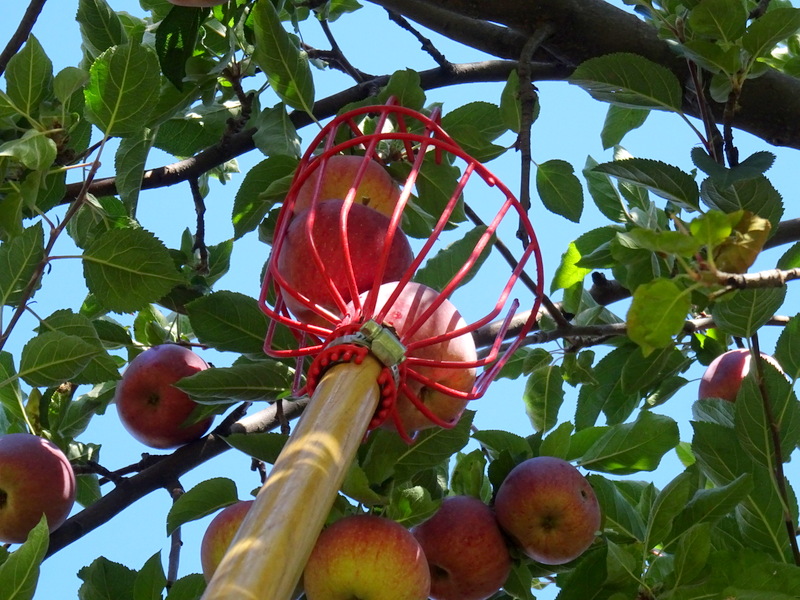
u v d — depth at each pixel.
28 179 3.07
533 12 3.61
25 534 3.16
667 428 2.99
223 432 3.62
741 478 2.70
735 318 2.80
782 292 2.75
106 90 3.16
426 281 2.99
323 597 2.14
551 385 3.82
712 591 2.57
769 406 2.81
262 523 1.62
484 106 3.19
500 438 3.00
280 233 2.35
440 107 3.08
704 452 2.92
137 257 3.11
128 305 3.12
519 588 2.78
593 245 3.84
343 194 2.58
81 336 3.14
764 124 3.68
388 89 3.02
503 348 3.98
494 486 2.89
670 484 2.69
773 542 2.86
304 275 2.31
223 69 3.75
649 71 3.16
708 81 3.62
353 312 2.08
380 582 2.11
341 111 3.02
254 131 3.97
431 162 2.96
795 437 2.84
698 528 2.54
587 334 3.48
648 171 2.80
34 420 3.52
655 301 1.86
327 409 1.82
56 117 3.17
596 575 2.63
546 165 3.45
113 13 3.66
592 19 3.63
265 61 3.28
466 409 2.63
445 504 2.73
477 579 2.67
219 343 2.84
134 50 3.16
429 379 2.13
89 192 3.82
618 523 2.89
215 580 1.55
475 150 3.12
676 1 3.24
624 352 3.83
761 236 2.12
